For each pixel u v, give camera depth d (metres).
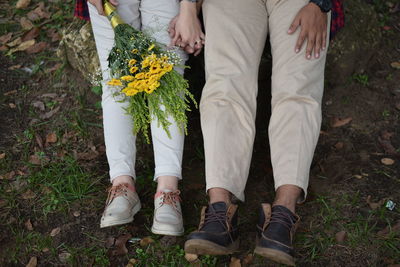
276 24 2.66
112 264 2.47
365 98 3.34
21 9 4.18
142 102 2.42
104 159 3.01
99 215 2.70
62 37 3.66
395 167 2.89
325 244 2.50
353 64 3.41
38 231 2.64
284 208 2.27
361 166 2.90
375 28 3.55
